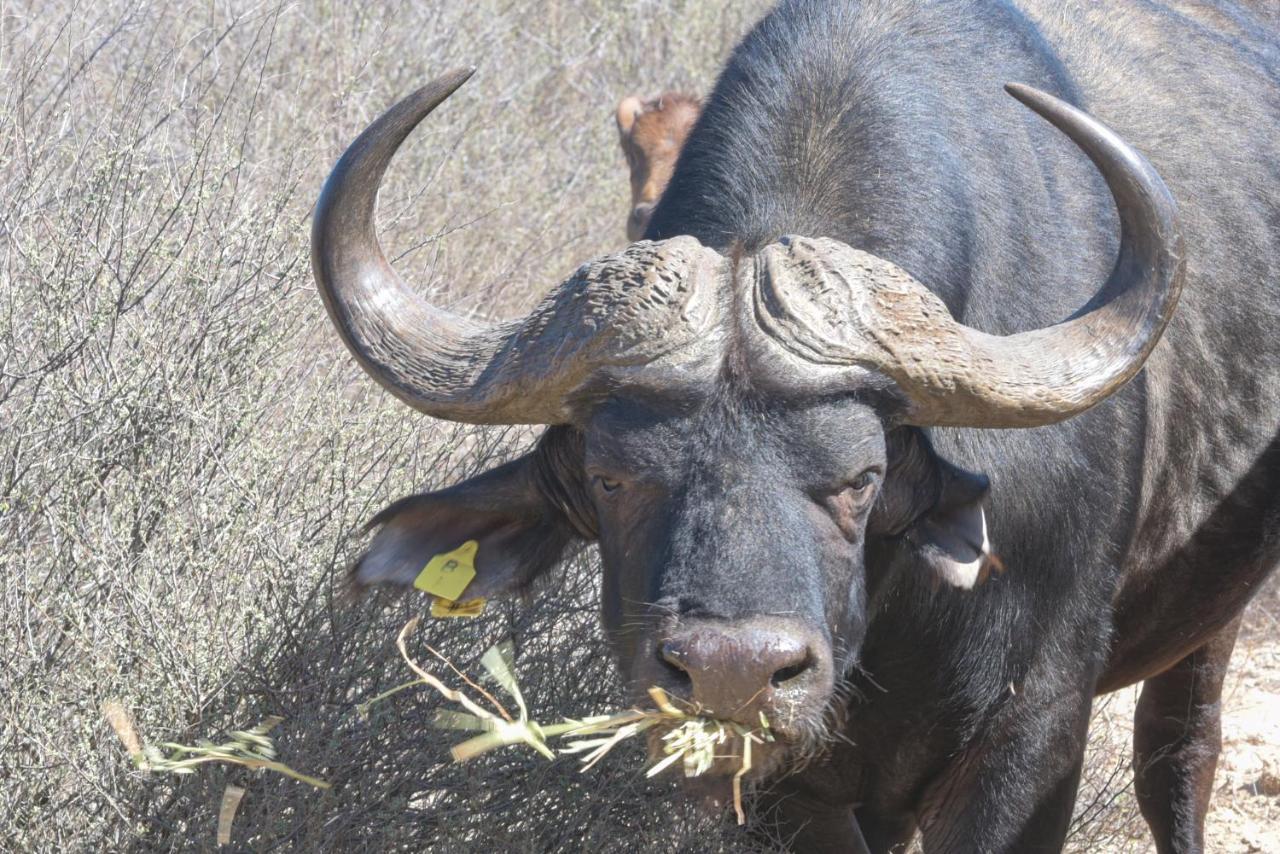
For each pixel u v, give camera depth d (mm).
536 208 26672
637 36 32469
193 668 13344
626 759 13852
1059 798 13539
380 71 25594
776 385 10305
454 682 13953
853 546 10648
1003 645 12766
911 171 12461
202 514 14023
